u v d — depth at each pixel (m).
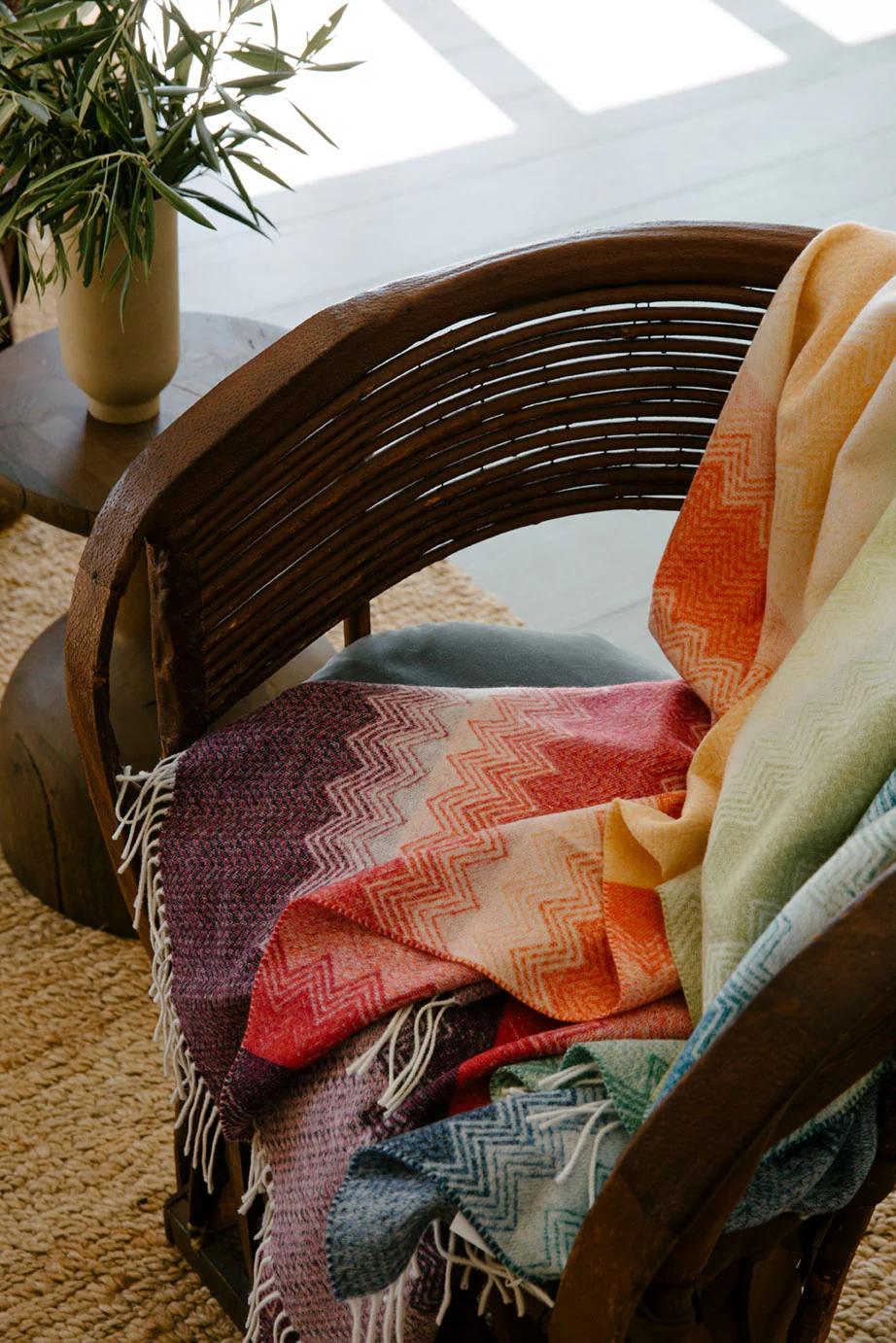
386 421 0.90
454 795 0.87
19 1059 1.23
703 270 0.93
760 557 0.91
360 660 1.03
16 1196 1.13
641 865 0.81
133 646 1.26
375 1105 0.73
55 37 0.99
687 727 0.92
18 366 1.26
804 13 2.94
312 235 2.23
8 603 1.62
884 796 0.69
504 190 2.36
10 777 1.29
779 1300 0.83
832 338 0.87
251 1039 0.77
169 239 1.10
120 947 1.33
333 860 0.83
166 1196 1.14
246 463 0.84
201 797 0.88
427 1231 0.70
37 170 1.03
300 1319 0.75
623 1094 0.68
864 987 0.49
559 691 0.96
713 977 0.73
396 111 2.54
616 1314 0.58
